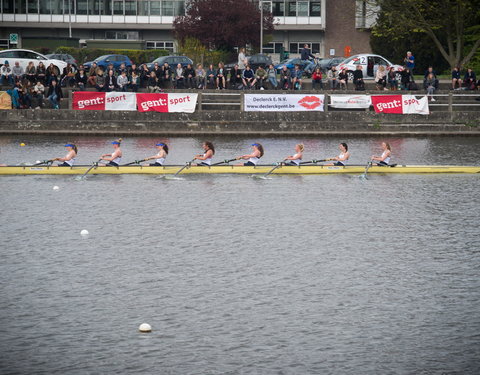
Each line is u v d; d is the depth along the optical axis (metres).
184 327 17.30
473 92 54.53
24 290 19.59
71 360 15.59
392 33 71.62
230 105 54.12
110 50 79.31
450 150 45.12
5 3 98.94
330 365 15.48
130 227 26.36
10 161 39.03
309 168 37.38
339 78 55.81
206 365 15.40
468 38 74.19
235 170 37.03
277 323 17.56
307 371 15.19
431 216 28.36
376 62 60.12
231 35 84.25
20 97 50.97
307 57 68.62
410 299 19.23
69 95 50.47
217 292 19.58
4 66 54.34
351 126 51.91
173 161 39.59
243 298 19.16
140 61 79.69
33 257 22.55
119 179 35.41
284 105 51.97
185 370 15.19
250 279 20.67
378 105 52.28
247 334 16.94
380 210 29.36
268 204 30.36
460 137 51.84
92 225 26.58
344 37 99.75
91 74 53.19
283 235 25.42
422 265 22.11
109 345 16.31
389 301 19.08
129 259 22.47
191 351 16.03
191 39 81.75
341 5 99.12
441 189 33.72
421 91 54.44
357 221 27.52
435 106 54.44
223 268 21.66
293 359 15.72
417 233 25.81
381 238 25.14
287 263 22.19
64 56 65.31
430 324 17.62
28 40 87.88
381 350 16.22
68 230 25.83
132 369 15.21
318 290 19.83
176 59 62.84
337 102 52.28
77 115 50.72
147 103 51.09
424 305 18.83
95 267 21.62
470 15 70.62
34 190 32.56
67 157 35.91
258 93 51.69
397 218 28.02
